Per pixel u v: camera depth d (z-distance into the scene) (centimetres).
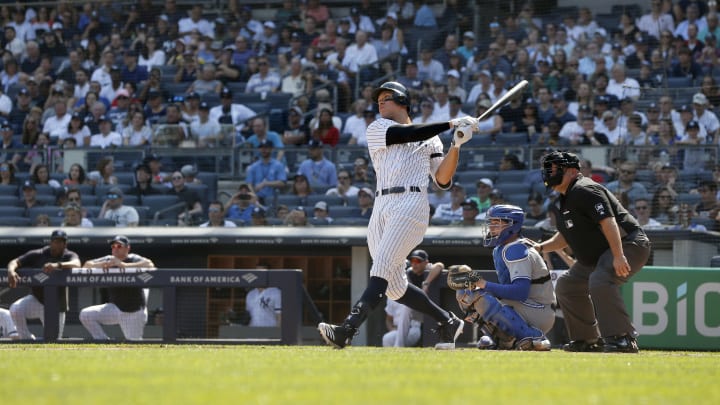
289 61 6050
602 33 5681
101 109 5688
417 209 2067
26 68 6406
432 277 3338
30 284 3347
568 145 4681
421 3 6212
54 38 6431
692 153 4306
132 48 6262
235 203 4559
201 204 4744
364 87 5559
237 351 2044
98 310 3388
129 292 3403
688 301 3183
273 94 5666
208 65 5862
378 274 2061
